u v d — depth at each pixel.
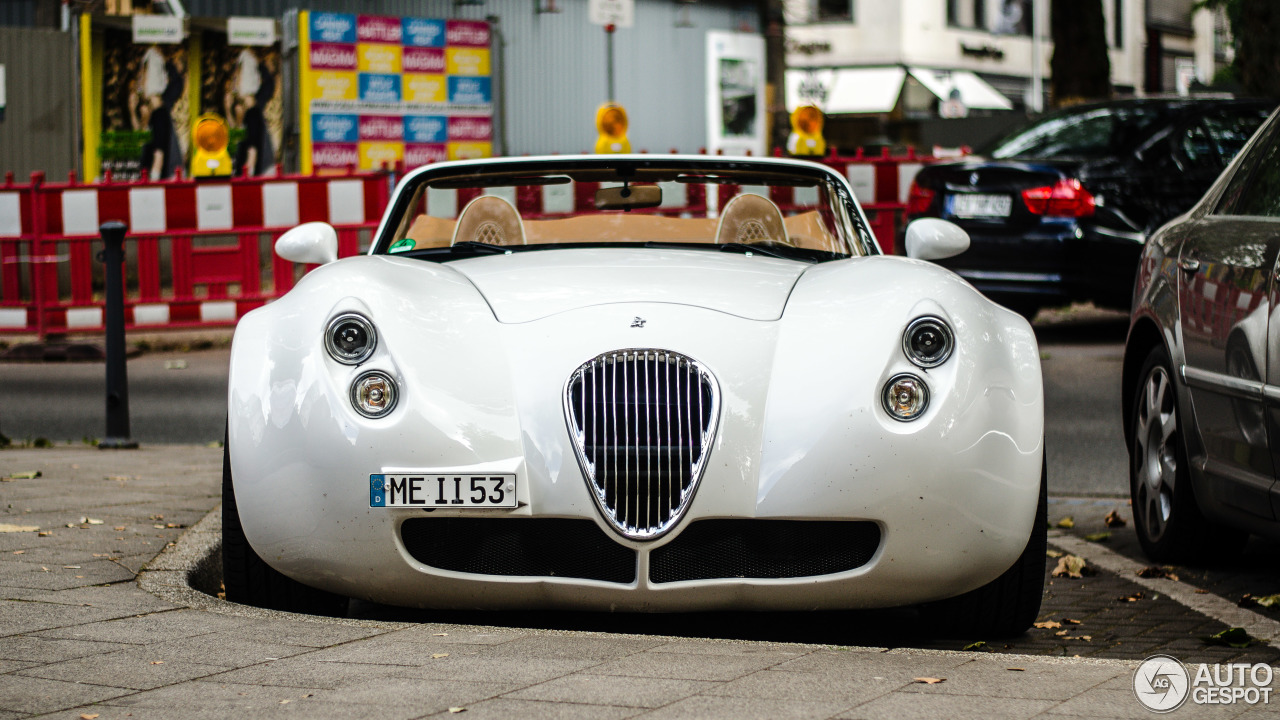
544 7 21.14
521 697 2.78
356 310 3.62
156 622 3.46
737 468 3.42
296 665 3.05
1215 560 4.96
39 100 18.64
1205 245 4.75
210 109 19.31
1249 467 4.29
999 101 43.88
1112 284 10.59
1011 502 3.52
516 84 21.02
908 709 2.71
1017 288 10.73
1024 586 3.79
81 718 2.67
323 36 19.42
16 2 20.16
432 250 4.79
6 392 10.12
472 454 3.44
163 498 5.57
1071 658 3.19
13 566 4.13
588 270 4.08
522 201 5.09
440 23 20.27
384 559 3.51
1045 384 9.33
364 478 3.46
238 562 3.83
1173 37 51.06
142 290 12.55
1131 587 4.68
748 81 23.11
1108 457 7.17
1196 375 4.66
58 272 12.52
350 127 19.72
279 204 12.62
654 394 3.47
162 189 12.48
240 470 3.62
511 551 3.51
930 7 42.81
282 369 3.62
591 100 21.72
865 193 13.50
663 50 22.16
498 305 3.79
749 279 4.02
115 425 7.61
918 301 3.64
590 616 4.11
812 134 12.77
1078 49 19.00
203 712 2.70
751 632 4.01
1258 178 4.63
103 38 18.80
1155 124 10.85
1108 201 10.54
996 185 10.78
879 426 3.43
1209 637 3.91
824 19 42.94
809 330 3.64
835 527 3.47
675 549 3.46
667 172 5.12
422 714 2.67
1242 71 13.82
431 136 20.33
